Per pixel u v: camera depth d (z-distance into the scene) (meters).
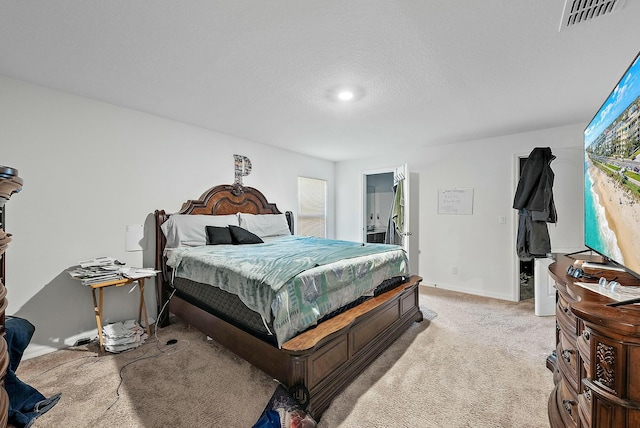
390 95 2.50
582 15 1.47
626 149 1.10
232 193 3.76
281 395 1.71
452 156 4.21
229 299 2.10
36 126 2.32
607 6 1.40
